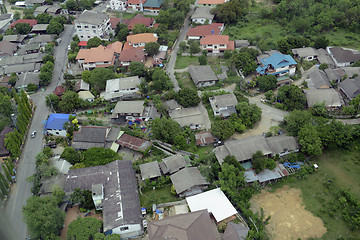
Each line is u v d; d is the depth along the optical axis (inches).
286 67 4286.4
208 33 5413.4
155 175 3029.0
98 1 7298.2
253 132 3570.4
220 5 6166.3
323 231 2551.7
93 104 4074.8
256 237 2415.1
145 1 6717.5
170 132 3417.8
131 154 3435.0
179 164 3105.3
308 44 4884.4
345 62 4478.3
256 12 6343.5
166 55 5142.7
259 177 2955.2
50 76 4670.3
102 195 2738.7
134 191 2807.6
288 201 2810.0
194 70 4498.0
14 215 2753.4
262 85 4094.5
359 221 2527.1
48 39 5629.9
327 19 5374.0
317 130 3233.3
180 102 3914.9
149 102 4092.0
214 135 3452.3
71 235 2428.6
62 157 3240.7
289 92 3853.3
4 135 3444.9
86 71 4495.6
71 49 5428.2
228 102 3801.7
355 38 5177.2
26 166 3297.2
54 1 7500.0
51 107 4089.6
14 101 4165.8
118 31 5782.5
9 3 7559.1
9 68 4840.1
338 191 2837.1
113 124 3799.2
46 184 2918.3
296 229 2576.3
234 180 2812.5
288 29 5585.6
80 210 2765.7
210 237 2300.7
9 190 3019.2
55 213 2513.5
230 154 3102.9
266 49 4889.3
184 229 2269.9
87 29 5561.0
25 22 6151.6
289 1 6161.4
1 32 6176.2
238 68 4495.6
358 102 3607.3
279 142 3211.1
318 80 4074.8
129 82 4229.8
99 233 2438.5
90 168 3046.3
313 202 2787.9
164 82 4252.0
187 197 2780.5
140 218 2608.3
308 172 3041.3
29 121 3900.1
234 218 2630.4
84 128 3543.3
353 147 3230.8
